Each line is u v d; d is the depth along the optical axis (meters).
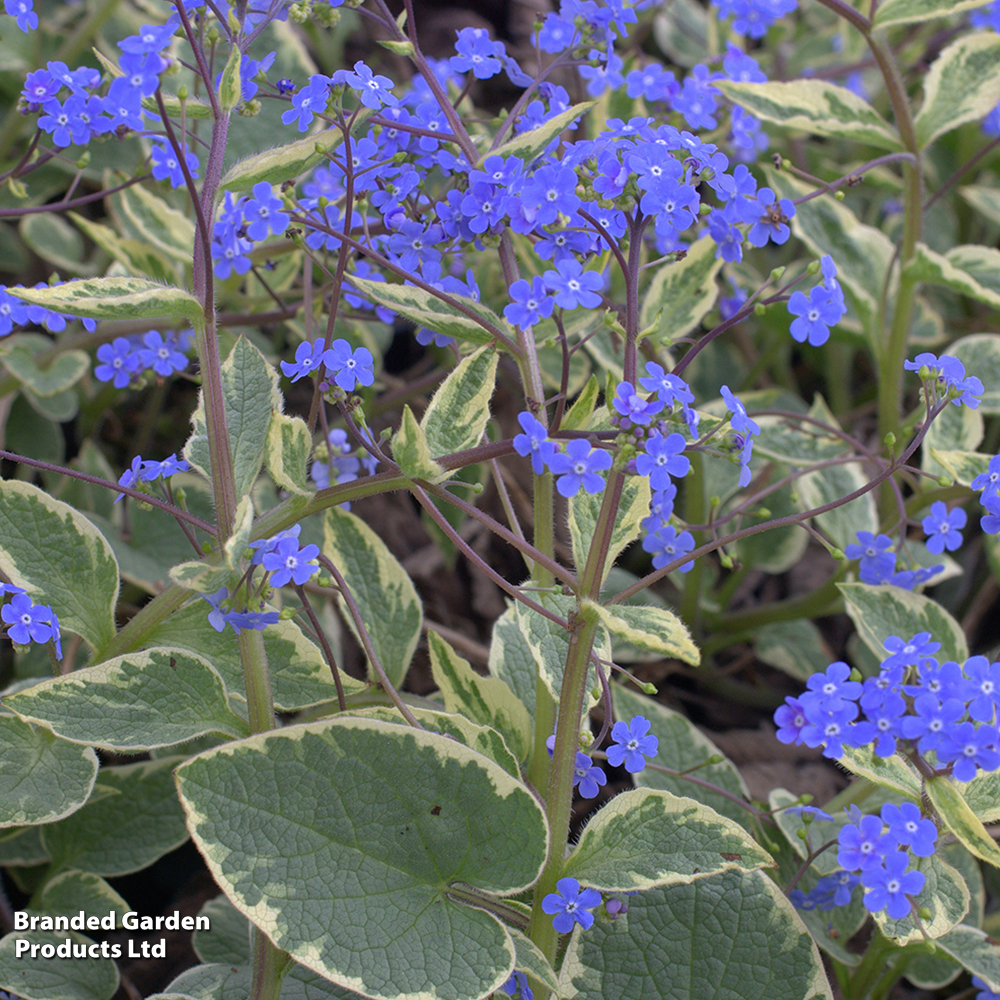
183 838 0.29
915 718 0.22
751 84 0.32
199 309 0.23
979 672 0.22
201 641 0.26
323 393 0.24
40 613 0.24
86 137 0.25
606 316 0.23
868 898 0.22
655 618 0.22
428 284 0.25
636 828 0.24
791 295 0.23
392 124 0.25
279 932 0.22
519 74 0.26
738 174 0.24
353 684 0.26
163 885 0.32
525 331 0.25
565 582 0.23
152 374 0.31
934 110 0.32
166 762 0.29
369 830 0.23
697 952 0.25
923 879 0.22
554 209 0.22
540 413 0.25
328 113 0.24
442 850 0.23
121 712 0.24
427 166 0.26
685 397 0.22
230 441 0.25
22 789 0.25
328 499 0.24
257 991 0.24
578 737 0.24
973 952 0.27
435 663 0.27
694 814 0.24
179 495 0.26
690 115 0.31
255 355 0.26
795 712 0.23
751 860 0.23
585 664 0.23
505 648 0.29
